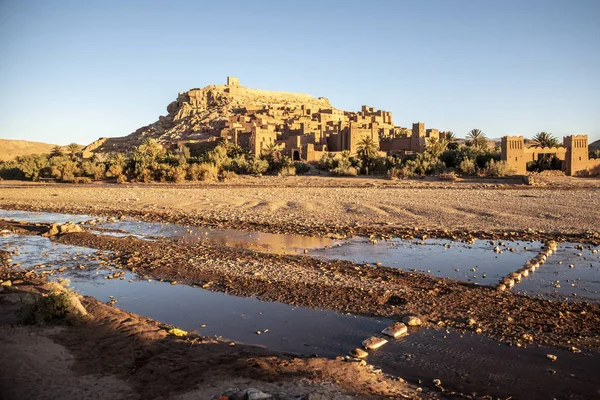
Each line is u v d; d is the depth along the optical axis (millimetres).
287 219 28938
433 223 26500
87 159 111125
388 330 10594
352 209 32188
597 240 21047
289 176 67688
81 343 9461
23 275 16062
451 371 8766
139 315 11992
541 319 11281
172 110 175000
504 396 7824
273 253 19062
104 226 28297
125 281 15367
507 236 22375
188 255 18625
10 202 44375
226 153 82688
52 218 33094
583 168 58406
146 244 21188
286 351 9766
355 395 7441
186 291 14125
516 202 34281
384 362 9195
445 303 12539
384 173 67625
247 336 10633
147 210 35438
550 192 41844
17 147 176875
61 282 14977
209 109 156625
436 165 65188
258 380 7832
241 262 17203
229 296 13531
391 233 23766
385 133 113812
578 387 8102
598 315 11469
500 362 9102
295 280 14773
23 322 10508
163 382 7758
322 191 46719
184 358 8852
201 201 39562
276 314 12023
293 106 173250
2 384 7520
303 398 6969
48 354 8812
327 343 10203
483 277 15266
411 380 8438
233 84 181875
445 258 18125
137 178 68688
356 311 12117
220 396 6988
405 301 12734
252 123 109438
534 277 15078
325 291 13664
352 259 18047
